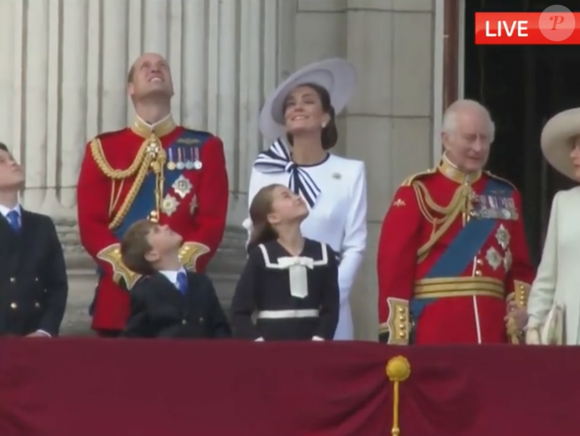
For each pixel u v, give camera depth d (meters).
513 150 51.19
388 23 46.62
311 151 39.47
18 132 43.41
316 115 39.28
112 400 32.41
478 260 37.38
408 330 36.94
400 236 37.12
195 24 43.62
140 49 43.47
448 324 37.06
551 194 51.28
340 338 38.41
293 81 39.91
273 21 44.56
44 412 32.31
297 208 36.25
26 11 43.56
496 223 37.69
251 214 36.56
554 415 33.19
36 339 32.41
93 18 43.47
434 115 46.81
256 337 35.66
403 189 37.53
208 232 39.47
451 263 37.31
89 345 32.44
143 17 43.50
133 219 39.56
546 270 36.94
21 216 37.84
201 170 39.91
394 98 46.62
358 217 39.25
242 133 43.84
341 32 46.47
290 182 39.19
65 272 38.56
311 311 36.03
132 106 43.38
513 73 50.69
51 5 43.50
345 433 32.75
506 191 38.09
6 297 37.19
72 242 42.81
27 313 37.31
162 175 39.75
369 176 46.41
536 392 33.22
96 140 40.06
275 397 32.66
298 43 46.31
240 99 43.91
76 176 43.25
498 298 37.50
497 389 33.16
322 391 32.72
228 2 43.94
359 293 45.66
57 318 37.66
